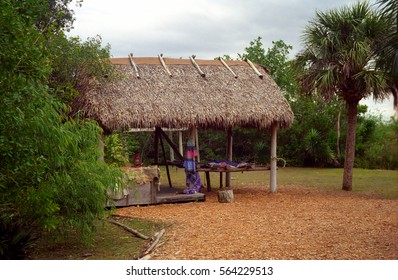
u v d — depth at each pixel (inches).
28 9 250.2
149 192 436.1
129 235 318.7
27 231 275.9
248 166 511.8
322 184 625.3
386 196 512.7
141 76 483.8
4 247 258.1
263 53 952.3
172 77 494.3
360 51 507.8
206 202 455.5
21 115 228.7
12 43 227.6
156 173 439.5
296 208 414.9
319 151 890.7
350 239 286.4
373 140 944.3
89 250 282.4
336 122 927.7
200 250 265.9
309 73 556.1
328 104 909.8
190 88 485.4
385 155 900.0
